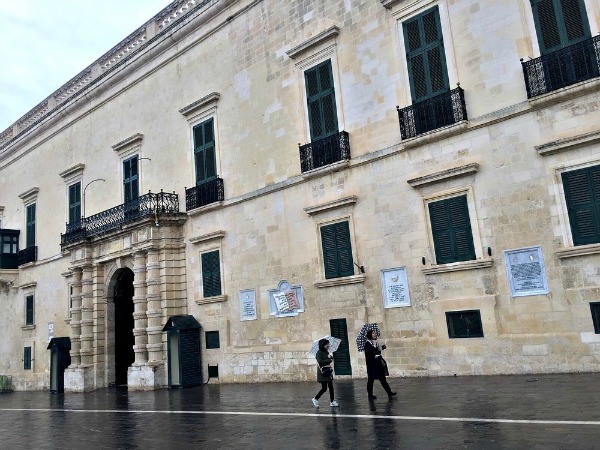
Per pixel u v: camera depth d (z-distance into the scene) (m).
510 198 13.45
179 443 9.34
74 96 28.55
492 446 6.83
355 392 13.12
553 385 10.77
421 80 15.44
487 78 14.16
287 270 18.14
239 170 20.17
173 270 21.33
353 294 16.25
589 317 12.06
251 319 19.06
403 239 15.32
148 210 21.42
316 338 17.08
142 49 24.50
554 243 12.70
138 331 21.17
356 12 17.14
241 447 8.45
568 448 6.40
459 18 14.81
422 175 15.09
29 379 29.67
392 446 7.40
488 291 13.59
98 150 27.03
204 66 22.11
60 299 28.52
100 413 14.88
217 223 20.61
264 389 16.20
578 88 12.41
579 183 12.48
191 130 22.17
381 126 16.17
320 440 8.27
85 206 27.34
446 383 12.74
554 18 13.21
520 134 13.45
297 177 18.05
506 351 13.13
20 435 12.20
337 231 16.88
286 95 18.94
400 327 15.12
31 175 32.53
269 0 19.95
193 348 20.23
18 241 32.94
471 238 14.03
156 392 19.03
